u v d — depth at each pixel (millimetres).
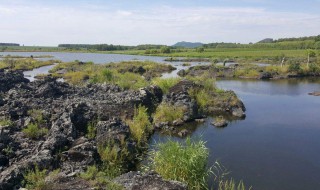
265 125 31906
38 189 14391
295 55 120312
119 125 23156
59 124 22656
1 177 15305
